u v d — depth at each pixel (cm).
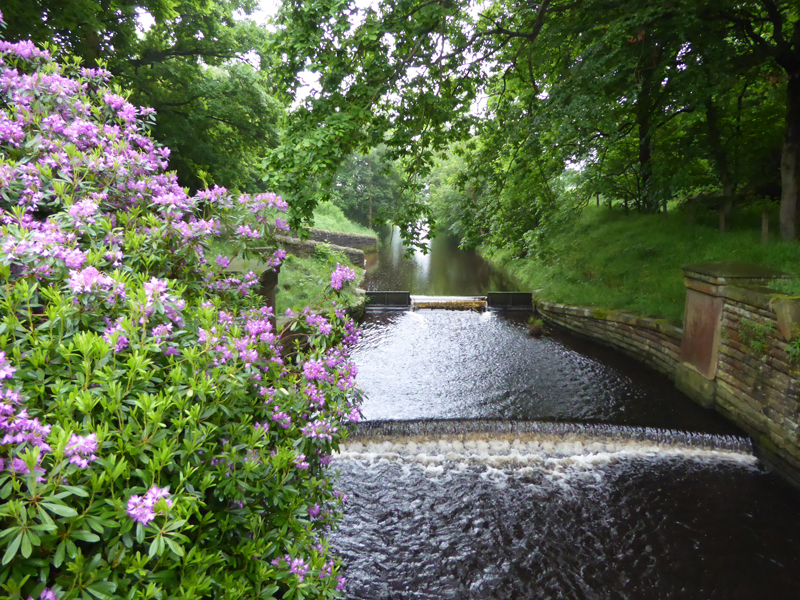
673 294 1116
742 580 473
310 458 273
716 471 652
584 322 1288
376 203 5359
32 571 135
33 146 254
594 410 825
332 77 690
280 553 229
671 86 1048
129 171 277
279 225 316
